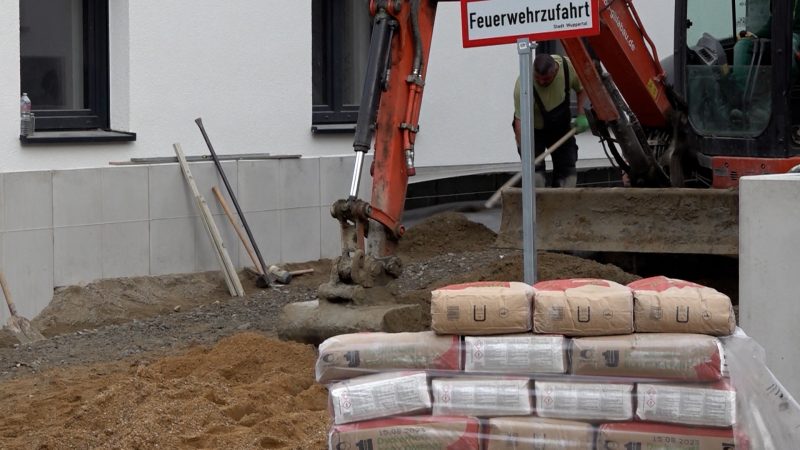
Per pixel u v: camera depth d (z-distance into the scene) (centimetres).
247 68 1898
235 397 1010
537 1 963
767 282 871
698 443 684
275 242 1766
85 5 1759
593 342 691
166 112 1794
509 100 2320
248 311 1509
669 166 1619
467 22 986
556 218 1586
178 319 1469
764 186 869
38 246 1471
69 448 895
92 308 1495
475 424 696
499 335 702
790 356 864
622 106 1586
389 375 706
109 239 1555
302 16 1970
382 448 699
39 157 1650
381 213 1220
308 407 1018
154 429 918
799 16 1535
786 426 687
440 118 2200
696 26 1594
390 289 1237
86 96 1772
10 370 1237
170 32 1789
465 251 1814
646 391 686
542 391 694
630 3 1566
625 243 1541
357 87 2186
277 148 1956
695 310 688
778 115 1512
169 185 1628
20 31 1698
